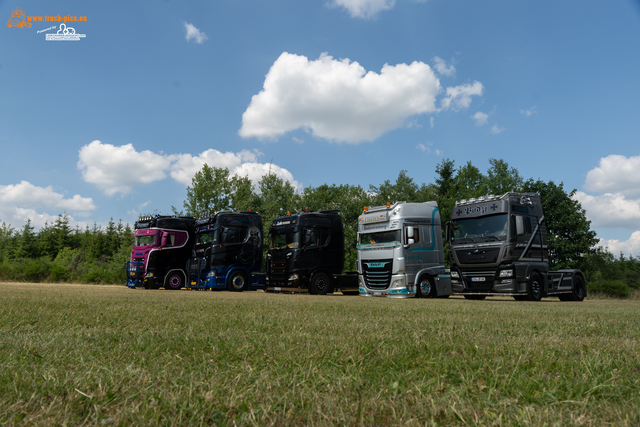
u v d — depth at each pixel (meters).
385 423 1.43
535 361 2.39
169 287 21.39
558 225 28.36
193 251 21.08
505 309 7.34
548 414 1.49
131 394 1.68
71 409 1.52
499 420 1.42
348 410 1.52
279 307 6.96
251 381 1.94
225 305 7.23
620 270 36.12
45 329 3.59
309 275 18.11
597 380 1.93
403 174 49.62
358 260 17.11
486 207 14.09
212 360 2.40
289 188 37.25
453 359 2.48
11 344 2.74
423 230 16.48
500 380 1.96
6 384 1.78
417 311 6.50
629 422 1.40
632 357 2.61
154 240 21.39
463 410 1.52
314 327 4.06
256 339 3.18
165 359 2.41
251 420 1.41
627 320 5.39
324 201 47.09
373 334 3.56
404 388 1.83
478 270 14.04
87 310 5.46
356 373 2.09
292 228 18.23
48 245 72.75
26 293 10.00
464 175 46.22
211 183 33.81
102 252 73.31
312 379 1.98
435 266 16.62
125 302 7.32
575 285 15.86
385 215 16.36
